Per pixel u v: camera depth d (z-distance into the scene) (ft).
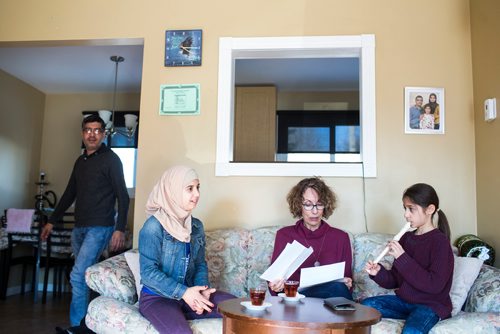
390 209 9.12
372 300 7.06
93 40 10.21
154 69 9.93
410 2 9.62
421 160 9.21
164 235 6.71
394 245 6.70
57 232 14.47
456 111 9.30
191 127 9.68
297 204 7.80
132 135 15.55
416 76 9.41
